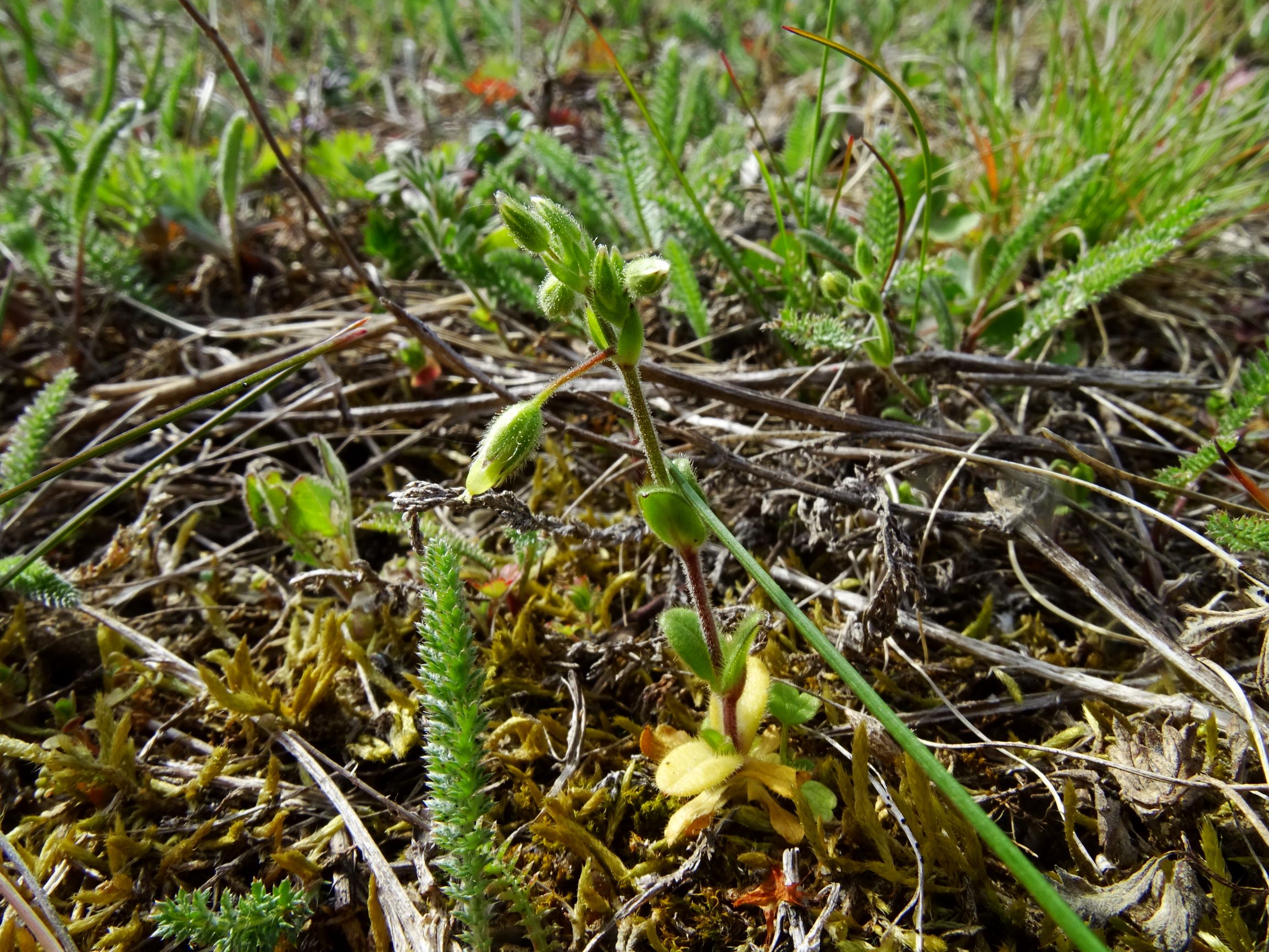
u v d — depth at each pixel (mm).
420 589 113
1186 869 100
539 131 214
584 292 87
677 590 134
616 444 147
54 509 164
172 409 181
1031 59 324
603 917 104
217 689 123
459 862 95
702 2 393
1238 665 121
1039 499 136
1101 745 116
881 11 319
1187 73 229
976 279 195
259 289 222
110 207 234
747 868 107
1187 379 158
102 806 119
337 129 294
